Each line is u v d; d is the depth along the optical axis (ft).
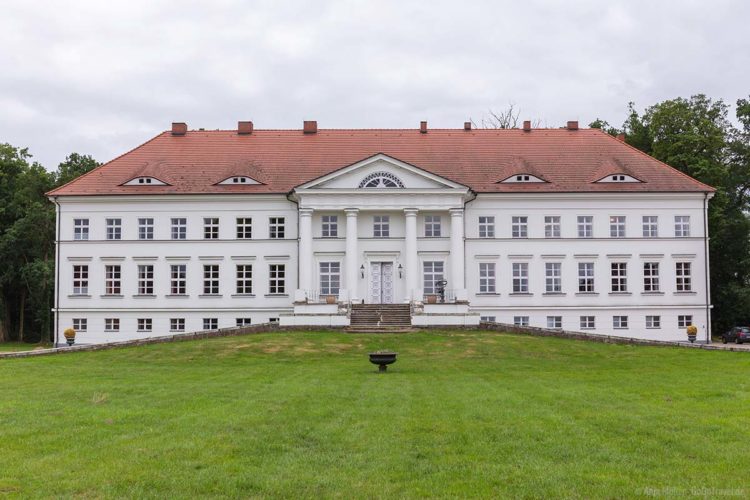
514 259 179.52
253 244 179.11
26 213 225.35
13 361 112.78
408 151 192.03
